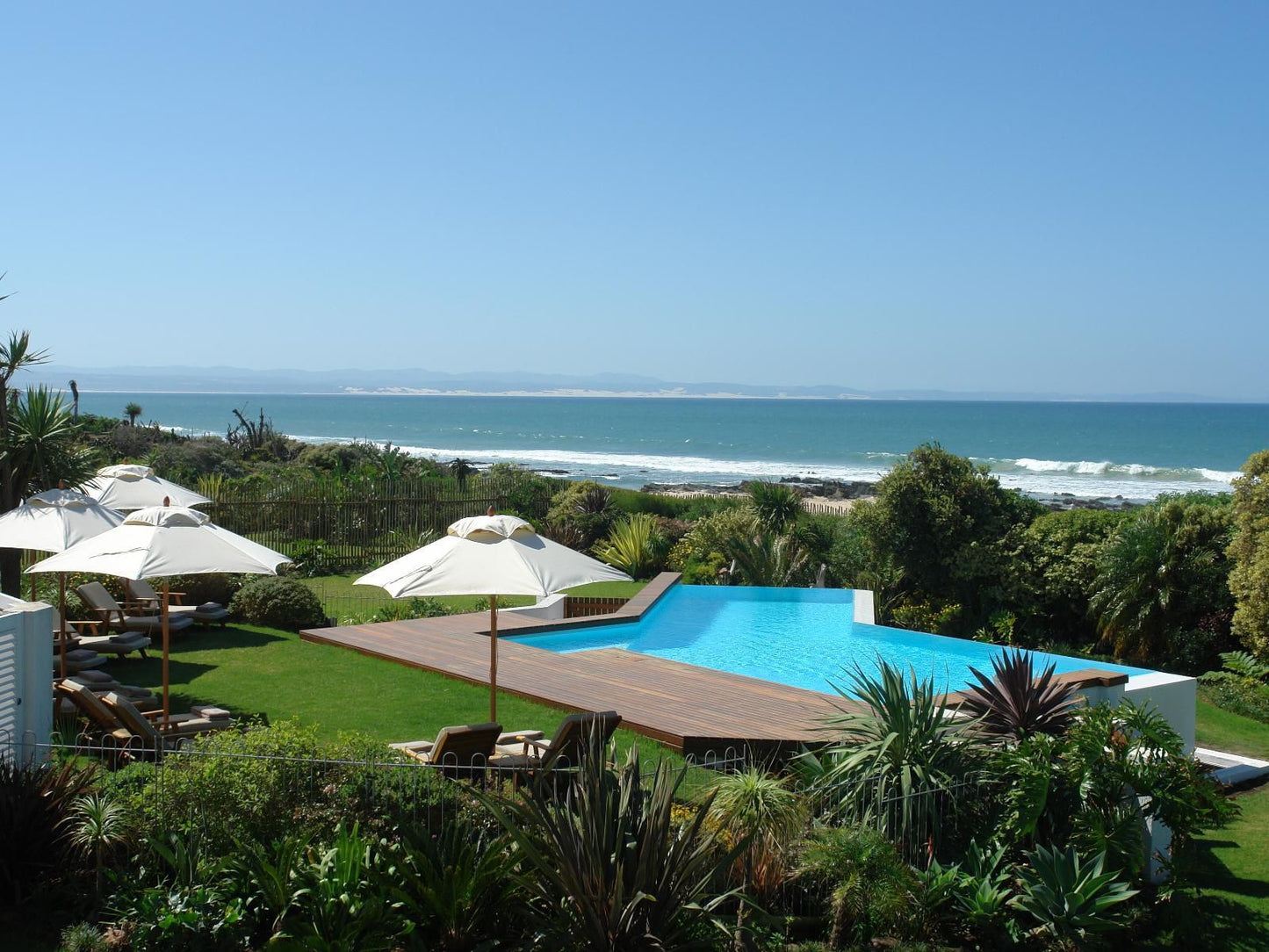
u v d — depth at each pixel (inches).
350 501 1006.4
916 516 976.9
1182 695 528.7
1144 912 375.6
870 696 399.9
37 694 351.3
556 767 327.9
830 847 329.4
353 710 455.5
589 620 698.8
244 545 413.1
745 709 453.4
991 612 967.0
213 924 265.3
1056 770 382.0
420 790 308.7
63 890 282.8
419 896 279.3
